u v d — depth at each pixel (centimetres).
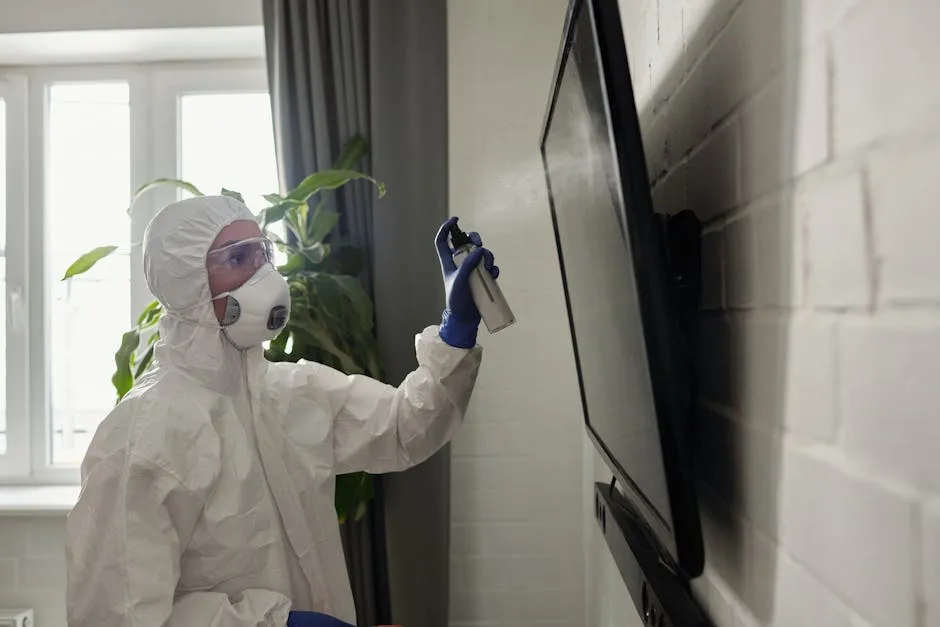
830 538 51
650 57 121
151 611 111
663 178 111
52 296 249
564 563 220
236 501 126
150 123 247
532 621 220
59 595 224
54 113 250
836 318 50
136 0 221
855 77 46
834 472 50
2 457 247
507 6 218
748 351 69
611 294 79
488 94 218
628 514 111
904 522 41
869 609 45
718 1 78
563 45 89
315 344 185
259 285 133
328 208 207
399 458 153
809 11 53
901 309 41
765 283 64
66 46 234
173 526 119
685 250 87
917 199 39
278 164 208
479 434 220
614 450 100
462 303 130
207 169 247
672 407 62
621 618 156
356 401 151
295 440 141
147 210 246
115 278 249
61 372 249
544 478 220
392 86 205
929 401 39
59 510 220
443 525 205
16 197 247
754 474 68
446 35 207
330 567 142
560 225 123
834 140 49
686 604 81
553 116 109
